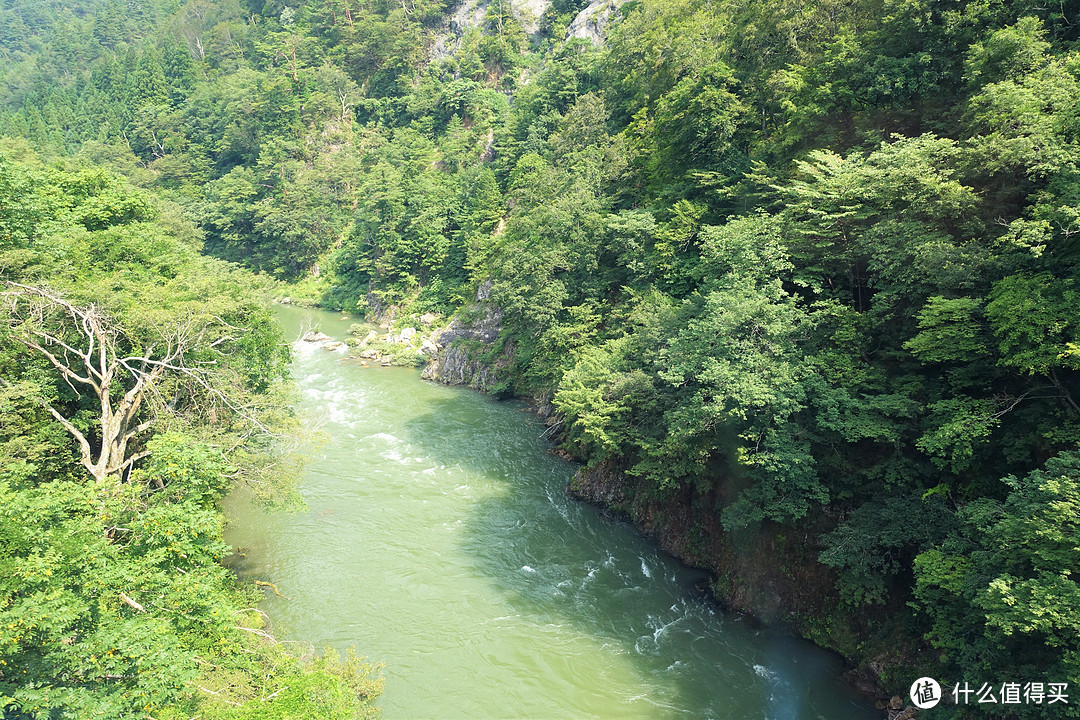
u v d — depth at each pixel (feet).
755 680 66.18
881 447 71.20
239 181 321.52
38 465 66.39
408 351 192.54
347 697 58.34
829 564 64.39
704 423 73.87
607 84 225.35
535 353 145.07
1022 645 49.78
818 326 76.64
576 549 91.61
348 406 150.10
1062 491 44.39
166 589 49.88
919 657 60.70
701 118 117.60
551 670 67.92
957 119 83.71
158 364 77.71
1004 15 86.22
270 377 111.34
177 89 427.74
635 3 266.77
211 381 83.35
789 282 89.56
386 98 361.51
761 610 75.25
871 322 71.87
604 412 93.40
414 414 145.38
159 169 365.20
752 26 126.11
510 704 63.05
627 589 82.28
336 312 264.93
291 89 349.00
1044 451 57.47
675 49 172.65
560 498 106.93
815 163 99.91
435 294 225.76
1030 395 58.75
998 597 46.50
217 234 325.21
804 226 82.02
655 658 69.77
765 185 103.19
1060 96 65.16
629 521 98.89
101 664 41.81
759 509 71.10
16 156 156.04
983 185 71.10
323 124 346.54
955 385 61.67
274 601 78.79
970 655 51.80
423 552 90.38
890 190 73.10
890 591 65.98
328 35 410.72
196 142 387.34
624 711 62.34
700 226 112.37
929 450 57.31
